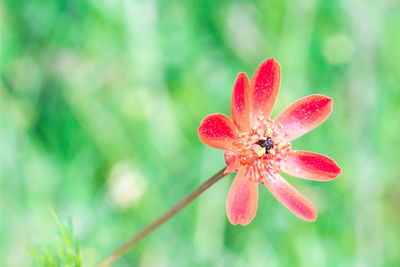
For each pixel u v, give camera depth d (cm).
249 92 16
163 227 22
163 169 22
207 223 22
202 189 16
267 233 22
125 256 22
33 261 20
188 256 22
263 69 17
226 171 15
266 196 22
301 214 16
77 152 22
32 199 22
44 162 22
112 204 22
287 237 22
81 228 21
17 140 22
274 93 17
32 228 21
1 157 22
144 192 22
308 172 17
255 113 17
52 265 16
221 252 22
